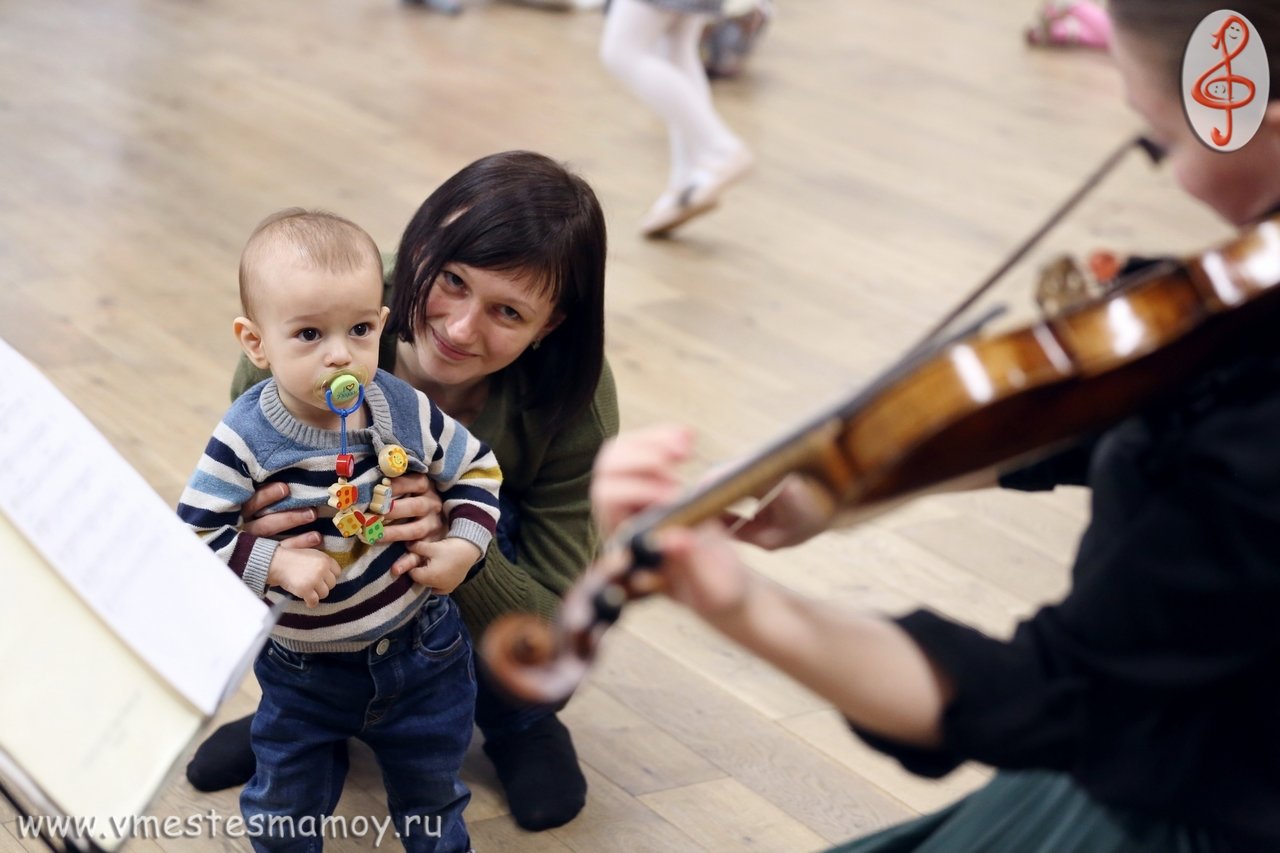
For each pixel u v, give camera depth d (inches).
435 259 69.5
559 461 79.0
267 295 63.2
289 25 227.8
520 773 81.9
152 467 109.0
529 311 70.2
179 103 187.9
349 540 66.5
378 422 66.6
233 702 87.5
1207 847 40.4
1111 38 40.1
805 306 151.6
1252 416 37.1
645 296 149.6
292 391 64.5
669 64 167.2
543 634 34.6
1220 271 38.5
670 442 39.0
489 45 229.5
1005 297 156.9
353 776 84.0
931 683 38.0
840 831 82.0
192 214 155.7
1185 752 38.7
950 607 103.4
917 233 173.5
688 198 161.8
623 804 82.8
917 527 113.3
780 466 37.1
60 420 50.2
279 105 191.3
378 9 242.2
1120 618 37.3
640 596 35.8
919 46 253.4
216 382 123.0
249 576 64.1
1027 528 115.0
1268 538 36.1
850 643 37.6
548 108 203.5
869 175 190.5
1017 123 216.5
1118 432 40.5
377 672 69.6
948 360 37.4
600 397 79.0
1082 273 43.8
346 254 63.8
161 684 44.7
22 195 155.4
